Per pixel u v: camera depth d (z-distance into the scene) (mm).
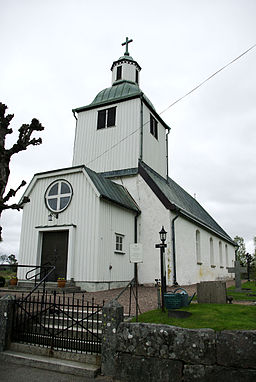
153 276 16219
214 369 4812
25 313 6988
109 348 5543
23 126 7266
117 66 23766
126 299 10258
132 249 7887
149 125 21094
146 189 17750
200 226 22031
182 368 5000
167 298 7305
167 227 16594
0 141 7066
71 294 11625
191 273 18578
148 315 6934
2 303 6961
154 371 5129
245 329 5156
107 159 19875
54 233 14742
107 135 20375
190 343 5031
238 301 9711
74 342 6250
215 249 25938
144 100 20391
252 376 4609
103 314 5758
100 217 13711
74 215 14234
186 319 6195
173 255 16172
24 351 6555
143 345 5309
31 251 14789
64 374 5582
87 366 5660
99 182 14992
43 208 15164
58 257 14234
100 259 13336
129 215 16641
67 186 14852
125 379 5281
